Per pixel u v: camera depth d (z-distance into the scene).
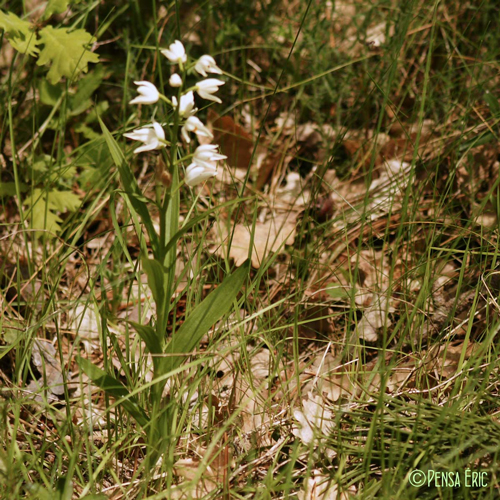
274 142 5.14
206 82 2.45
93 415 3.28
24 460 2.92
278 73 5.45
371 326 3.73
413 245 4.02
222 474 2.92
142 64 5.23
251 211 4.62
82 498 2.64
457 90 5.09
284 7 5.88
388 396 3.11
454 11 5.54
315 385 3.40
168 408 2.90
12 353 3.62
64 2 4.11
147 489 2.83
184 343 2.78
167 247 2.58
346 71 5.14
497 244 3.52
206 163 2.49
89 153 4.59
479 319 3.69
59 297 4.11
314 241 4.26
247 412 3.25
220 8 5.37
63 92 4.74
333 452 3.02
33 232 4.14
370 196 4.59
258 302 3.95
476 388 3.20
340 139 4.30
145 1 5.36
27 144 4.57
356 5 5.59
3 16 3.90
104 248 4.47
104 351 3.11
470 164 4.35
